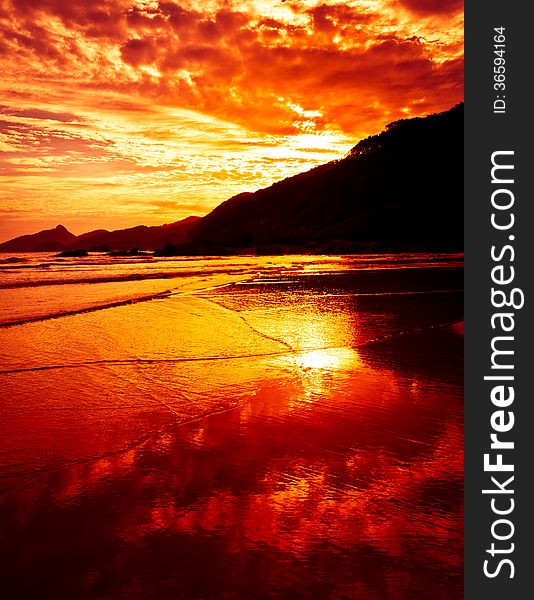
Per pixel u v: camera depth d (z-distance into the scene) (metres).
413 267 31.98
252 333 9.98
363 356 8.17
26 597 2.66
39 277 24.31
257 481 3.97
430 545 3.19
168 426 5.12
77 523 3.35
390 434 4.96
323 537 3.24
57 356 7.94
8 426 5.05
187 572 2.88
